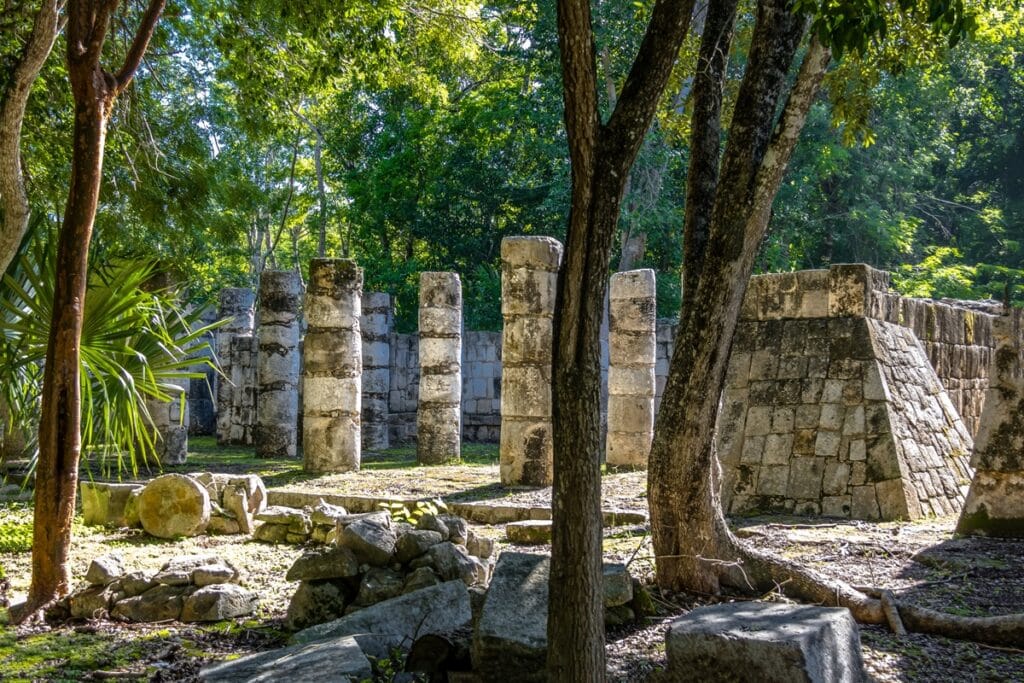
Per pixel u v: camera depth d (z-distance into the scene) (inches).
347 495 469.4
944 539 351.6
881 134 1008.2
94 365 303.1
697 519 264.4
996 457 358.9
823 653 175.3
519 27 958.4
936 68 412.8
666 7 159.2
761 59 255.6
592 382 160.7
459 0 522.0
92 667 222.1
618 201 160.9
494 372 898.1
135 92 511.2
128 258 367.6
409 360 894.4
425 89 563.5
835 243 1103.0
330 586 252.7
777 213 983.0
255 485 402.9
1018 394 357.7
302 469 601.9
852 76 327.9
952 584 282.5
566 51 156.1
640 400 624.7
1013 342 359.9
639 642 225.5
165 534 379.6
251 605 268.4
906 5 205.5
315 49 514.9
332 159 1285.7
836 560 315.3
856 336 436.1
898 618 238.8
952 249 1075.9
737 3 275.3
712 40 274.2
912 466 418.0
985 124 1153.4
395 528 283.7
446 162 1056.8
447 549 266.5
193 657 228.1
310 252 1450.5
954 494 435.8
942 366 523.5
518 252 550.3
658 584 268.2
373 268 1130.0
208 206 671.1
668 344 836.6
